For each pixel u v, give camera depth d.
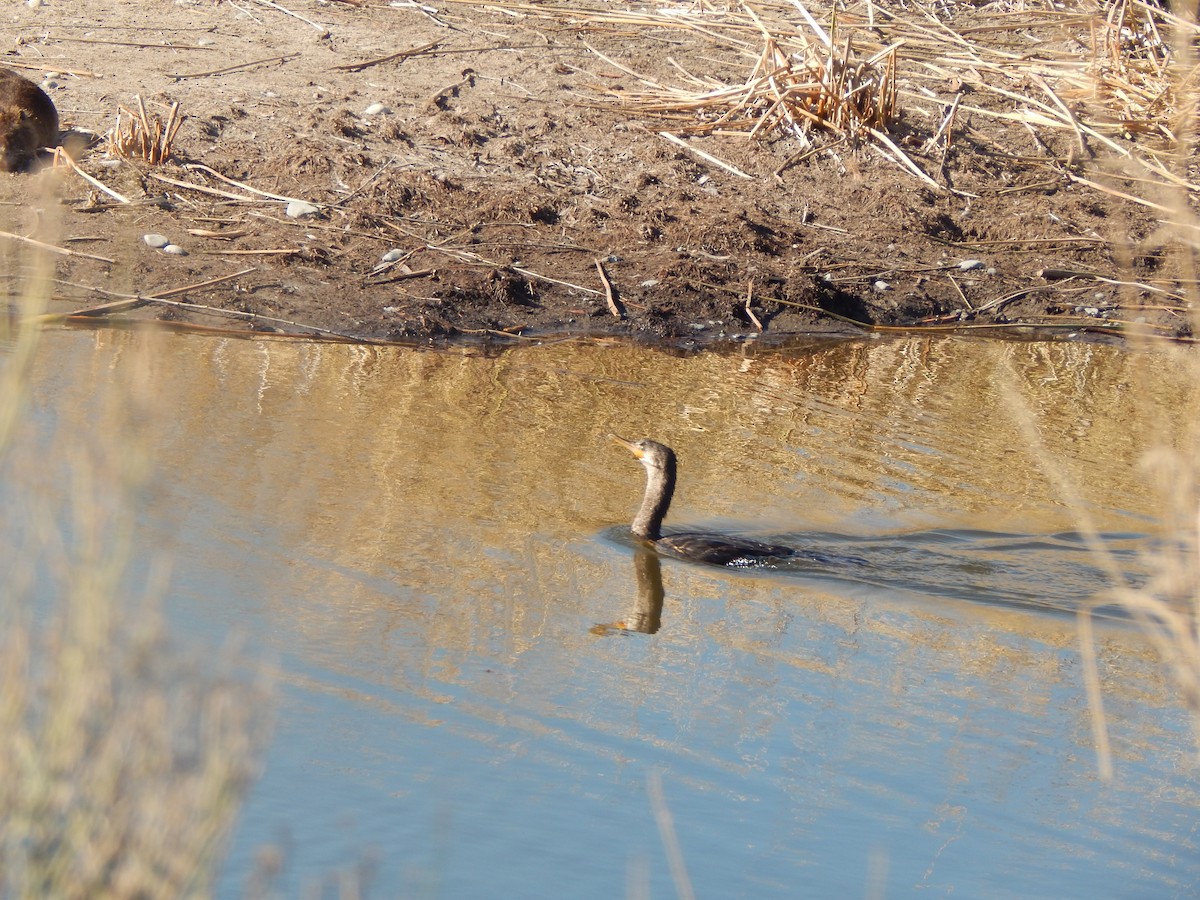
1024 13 50.75
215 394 25.94
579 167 39.12
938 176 41.03
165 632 12.01
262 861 11.82
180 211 34.28
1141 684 18.97
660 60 45.41
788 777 16.03
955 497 25.34
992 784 16.22
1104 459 27.28
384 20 46.09
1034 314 36.41
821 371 32.00
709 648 19.28
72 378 24.38
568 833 14.51
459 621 18.92
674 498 24.75
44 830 8.56
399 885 13.26
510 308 33.19
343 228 34.78
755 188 39.56
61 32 42.09
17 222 32.06
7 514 11.12
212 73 40.75
